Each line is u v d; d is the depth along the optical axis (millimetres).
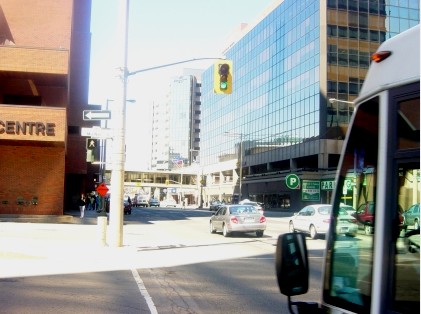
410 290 2406
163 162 189625
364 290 2645
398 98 2508
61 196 33406
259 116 87312
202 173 111812
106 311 8844
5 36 35031
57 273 13164
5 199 32844
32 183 33156
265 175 82500
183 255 17172
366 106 2781
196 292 10672
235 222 24484
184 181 142125
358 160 2828
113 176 18922
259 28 87875
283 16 77062
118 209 18859
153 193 155750
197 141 183125
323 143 63531
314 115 65688
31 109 30969
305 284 2938
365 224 2693
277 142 78812
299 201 69312
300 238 2977
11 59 31406
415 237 2484
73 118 47938
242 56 97125
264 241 22578
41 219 32781
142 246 19406
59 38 35656
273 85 80875
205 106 125188
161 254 17344
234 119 101438
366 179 2730
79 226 29781
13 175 33000
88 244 19438
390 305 2418
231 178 103688
